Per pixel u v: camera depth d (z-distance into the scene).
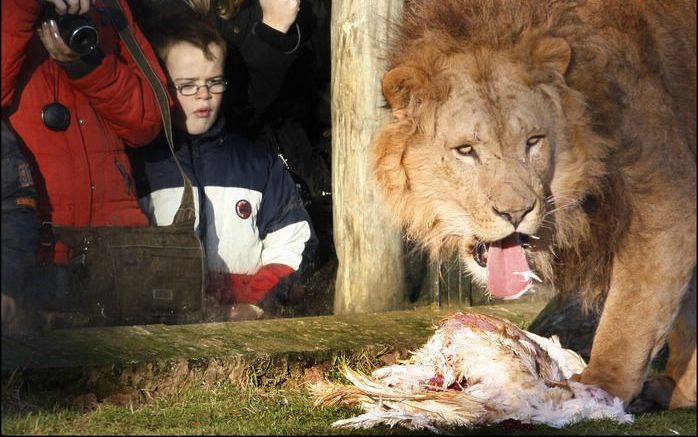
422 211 7.59
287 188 11.16
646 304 7.53
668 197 7.48
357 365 8.77
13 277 8.34
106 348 7.94
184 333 8.70
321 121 12.20
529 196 6.99
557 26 7.46
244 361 8.19
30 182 8.59
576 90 7.34
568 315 9.80
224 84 10.64
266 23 11.18
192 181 10.29
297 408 7.56
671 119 7.56
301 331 9.21
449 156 7.23
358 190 10.52
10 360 7.31
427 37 7.53
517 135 7.06
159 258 9.42
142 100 9.52
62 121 8.95
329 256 11.88
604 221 7.73
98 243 9.06
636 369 7.54
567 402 7.03
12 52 8.54
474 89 7.16
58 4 8.85
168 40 10.45
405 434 6.59
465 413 6.84
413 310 10.57
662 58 7.72
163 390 7.79
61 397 7.28
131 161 9.93
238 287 10.60
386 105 7.88
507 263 7.41
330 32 11.76
